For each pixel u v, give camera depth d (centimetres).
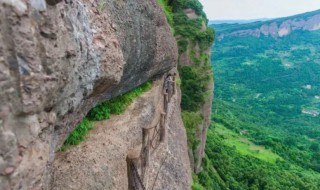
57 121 518
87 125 880
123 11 901
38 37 395
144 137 980
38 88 391
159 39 1245
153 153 1172
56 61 430
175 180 1370
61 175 675
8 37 352
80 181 689
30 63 377
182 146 1819
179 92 2211
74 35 498
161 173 1222
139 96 1246
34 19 388
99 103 938
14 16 356
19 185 367
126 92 1163
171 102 1712
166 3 2861
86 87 620
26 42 370
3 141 344
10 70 356
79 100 605
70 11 495
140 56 1073
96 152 788
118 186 810
